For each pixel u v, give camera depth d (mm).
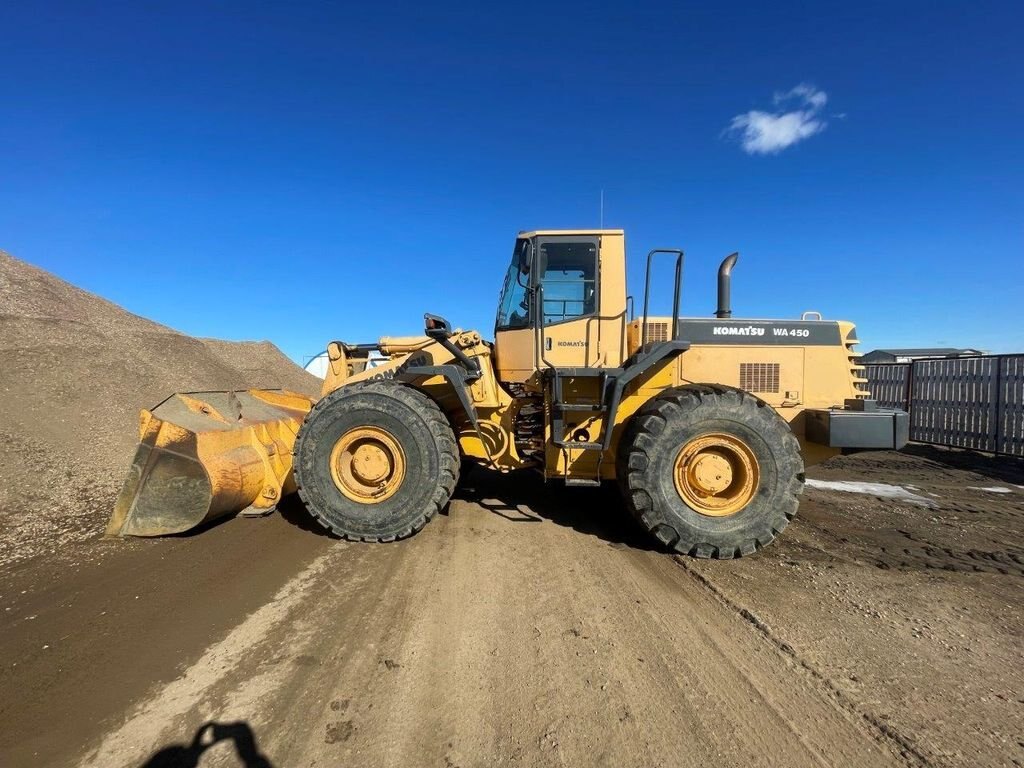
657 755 2055
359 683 2490
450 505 5496
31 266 15055
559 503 5586
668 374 4719
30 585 3516
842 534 4785
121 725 2207
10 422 6531
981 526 5066
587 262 4793
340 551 4164
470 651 2764
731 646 2844
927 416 10617
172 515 4289
